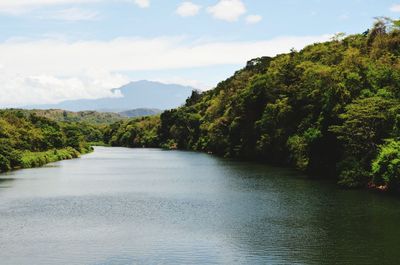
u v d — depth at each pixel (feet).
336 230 127.44
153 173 297.53
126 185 234.99
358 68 238.89
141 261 104.37
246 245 115.24
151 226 138.00
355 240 117.19
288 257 105.19
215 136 488.02
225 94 541.34
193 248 113.70
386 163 180.14
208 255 107.96
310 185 213.87
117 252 111.45
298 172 275.80
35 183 246.88
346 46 337.31
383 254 105.70
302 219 142.20
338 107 227.40
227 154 441.68
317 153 253.03
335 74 251.19
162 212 159.12
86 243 119.85
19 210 166.20
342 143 228.02
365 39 311.47
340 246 112.47
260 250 110.83
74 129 631.56
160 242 119.65
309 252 108.37
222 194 195.31
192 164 364.79
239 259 104.58
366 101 201.16
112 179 264.72
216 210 160.25
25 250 114.11
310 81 292.20
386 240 116.67
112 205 174.60
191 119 647.97
